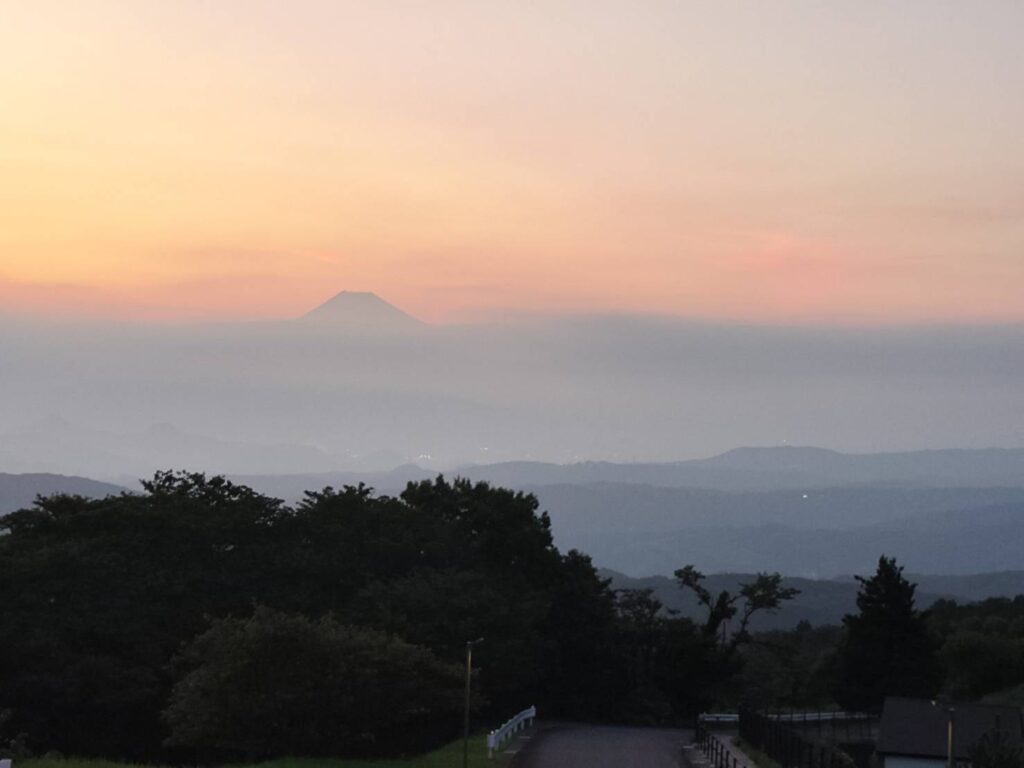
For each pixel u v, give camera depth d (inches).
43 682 1831.9
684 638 3088.1
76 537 2283.5
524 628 2379.4
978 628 3253.0
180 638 2078.0
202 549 2352.4
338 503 2603.3
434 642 2165.4
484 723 2342.5
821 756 1403.8
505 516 2859.3
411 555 2566.4
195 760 1835.6
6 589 2031.3
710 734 1884.8
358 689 1566.2
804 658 3585.1
